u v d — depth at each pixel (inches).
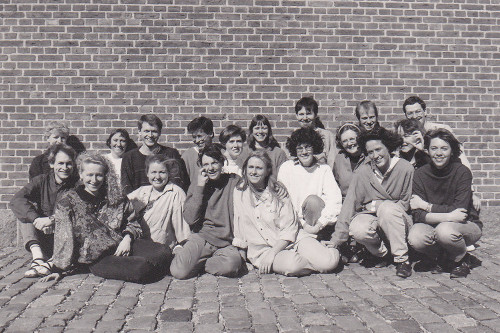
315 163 230.4
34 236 215.8
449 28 290.7
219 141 279.0
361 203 222.1
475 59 289.9
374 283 195.6
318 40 286.2
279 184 216.1
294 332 149.9
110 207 211.3
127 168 249.4
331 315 162.7
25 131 277.3
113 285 195.9
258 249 215.8
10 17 277.4
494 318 157.6
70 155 220.7
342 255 228.1
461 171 209.5
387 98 288.5
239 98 284.2
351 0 287.3
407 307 168.2
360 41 287.7
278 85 285.1
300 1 286.0
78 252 205.2
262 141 258.8
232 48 284.0
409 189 215.6
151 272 200.4
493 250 248.7
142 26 281.3
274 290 188.9
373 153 213.3
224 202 215.6
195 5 282.5
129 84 280.7
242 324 156.1
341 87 287.0
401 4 289.3
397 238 204.5
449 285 191.3
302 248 207.9
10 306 170.9
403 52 289.1
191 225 218.8
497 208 286.8
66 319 159.8
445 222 202.7
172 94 282.4
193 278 206.8
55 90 278.5
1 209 273.7
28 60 277.7
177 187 226.5
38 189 225.6
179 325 155.9
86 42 279.4
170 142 282.2
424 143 214.4
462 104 291.1
